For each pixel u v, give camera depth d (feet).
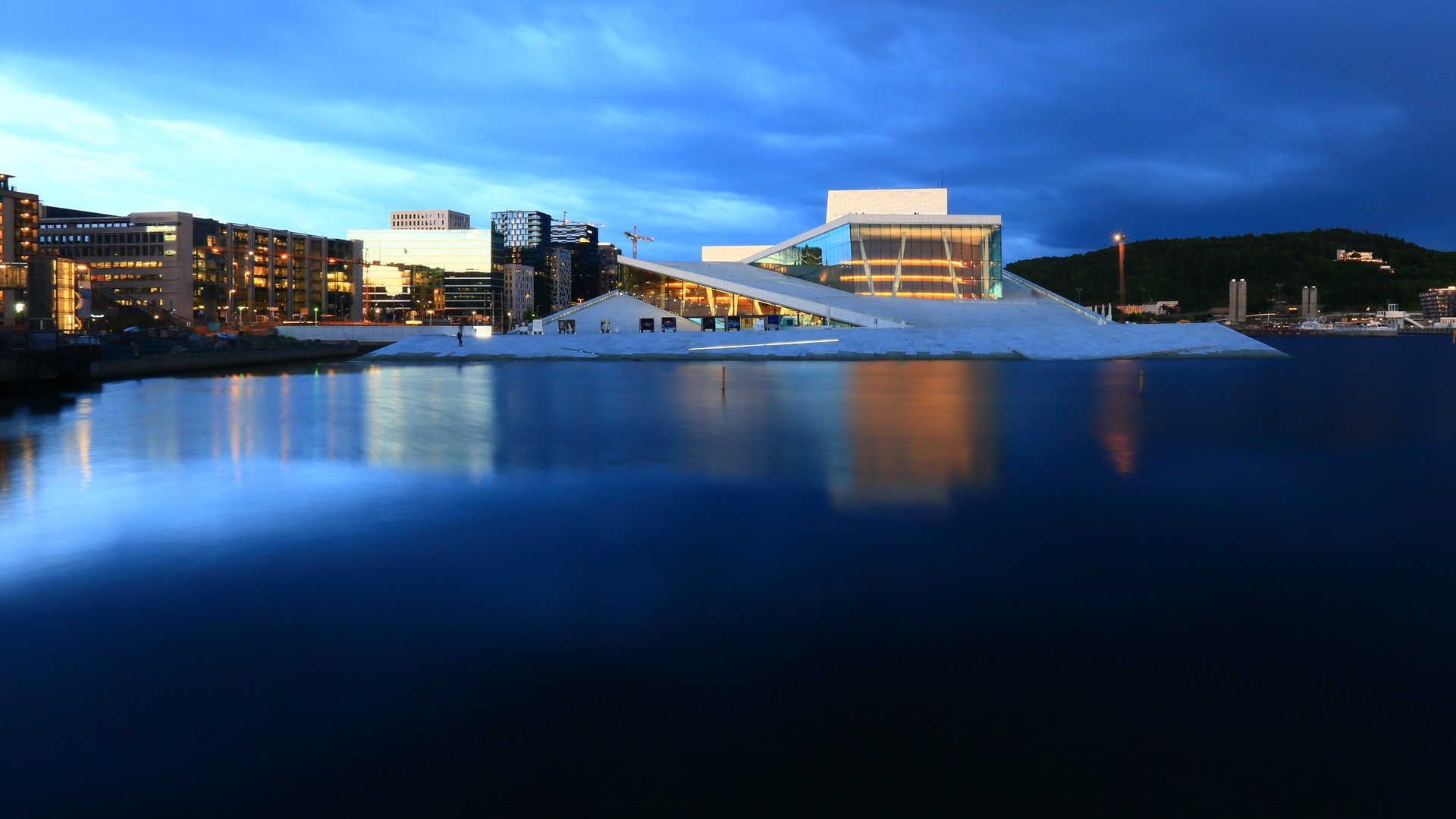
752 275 279.49
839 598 22.85
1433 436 56.85
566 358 196.75
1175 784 13.87
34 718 16.28
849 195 305.94
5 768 14.56
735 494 37.37
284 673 18.20
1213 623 20.98
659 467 44.50
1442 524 31.35
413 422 67.05
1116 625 20.83
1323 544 28.55
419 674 18.11
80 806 13.42
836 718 16.15
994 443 53.57
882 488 38.70
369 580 24.67
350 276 643.86
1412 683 17.51
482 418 69.46
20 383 106.11
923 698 16.93
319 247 617.62
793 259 290.76
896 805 13.32
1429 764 14.40
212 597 23.27
